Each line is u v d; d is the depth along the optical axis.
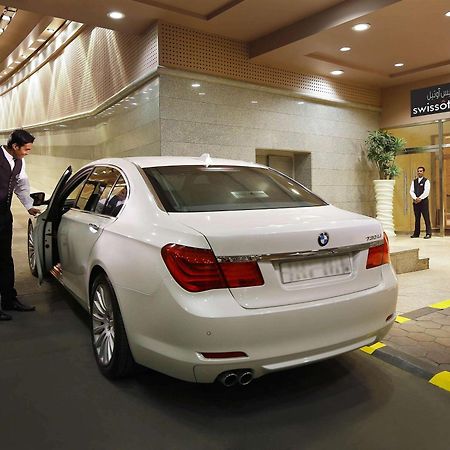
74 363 2.98
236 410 2.38
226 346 2.02
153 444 2.08
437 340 3.32
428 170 10.32
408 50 8.04
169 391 2.59
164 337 2.15
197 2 6.60
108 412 2.36
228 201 2.73
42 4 6.46
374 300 2.43
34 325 3.72
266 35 7.75
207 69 7.67
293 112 9.09
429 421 2.27
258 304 2.09
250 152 8.42
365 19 6.50
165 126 7.34
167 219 2.36
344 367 2.92
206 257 2.05
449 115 9.55
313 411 2.37
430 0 5.92
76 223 3.42
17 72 17.75
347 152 10.22
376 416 2.32
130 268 2.37
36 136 15.55
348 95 10.08
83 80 11.26
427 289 4.97
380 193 10.05
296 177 9.86
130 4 6.49
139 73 7.89
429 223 9.71
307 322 2.17
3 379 2.75
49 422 2.26
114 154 9.34
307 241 2.24
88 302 3.09
